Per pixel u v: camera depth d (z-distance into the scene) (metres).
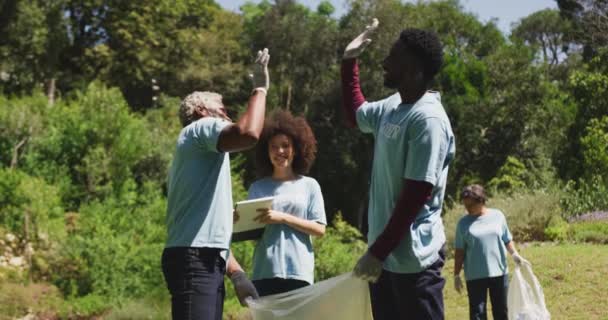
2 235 16.81
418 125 3.76
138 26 40.81
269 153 5.82
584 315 9.88
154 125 28.53
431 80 3.92
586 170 20.77
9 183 17.50
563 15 34.59
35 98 25.78
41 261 15.61
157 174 23.00
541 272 11.79
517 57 37.38
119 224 17.95
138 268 15.05
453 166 35.94
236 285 4.73
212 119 4.24
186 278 4.16
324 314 4.24
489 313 10.62
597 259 12.18
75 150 21.98
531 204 17.22
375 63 36.12
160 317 13.48
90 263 15.27
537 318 7.95
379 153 3.96
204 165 4.27
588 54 31.48
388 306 4.01
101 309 14.41
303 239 5.59
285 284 5.45
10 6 35.47
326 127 36.44
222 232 4.27
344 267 15.05
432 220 3.91
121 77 40.72
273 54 38.72
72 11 41.03
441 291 3.93
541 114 35.88
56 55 37.47
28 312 14.20
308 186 5.78
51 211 18.20
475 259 8.50
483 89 37.53
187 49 42.28
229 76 41.19
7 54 35.56
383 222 3.96
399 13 37.53
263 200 5.32
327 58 38.34
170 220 4.29
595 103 21.73
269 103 36.78
